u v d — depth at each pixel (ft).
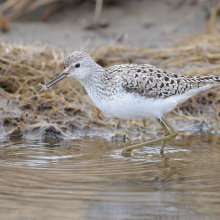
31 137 36.81
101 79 31.78
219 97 44.34
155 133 39.01
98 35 58.08
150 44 55.67
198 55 51.06
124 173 27.50
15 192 24.17
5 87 45.11
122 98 30.83
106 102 31.63
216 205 22.72
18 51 47.47
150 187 25.14
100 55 51.88
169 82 31.73
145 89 30.86
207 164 29.50
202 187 25.21
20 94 43.52
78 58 32.17
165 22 60.44
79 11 62.80
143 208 22.35
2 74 45.11
